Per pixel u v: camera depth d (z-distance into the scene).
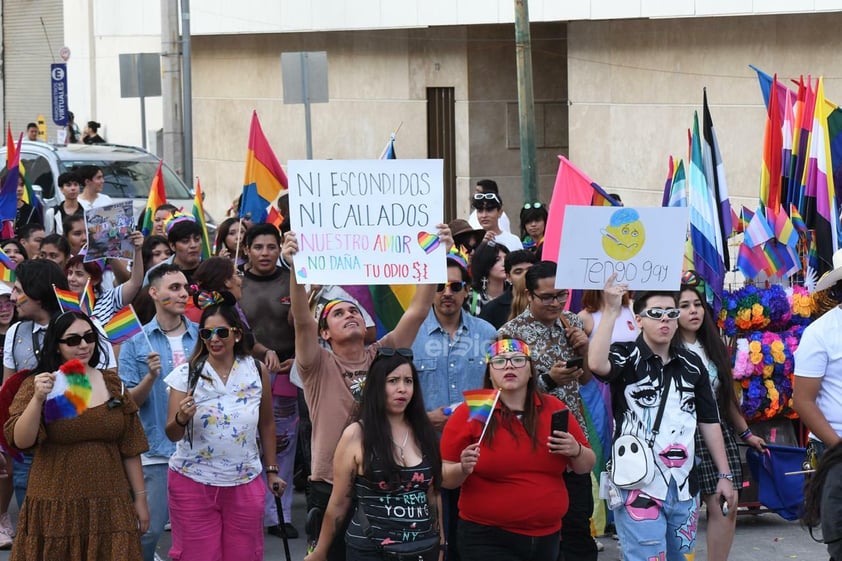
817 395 7.73
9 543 9.78
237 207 18.97
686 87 22.56
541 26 27.02
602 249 7.74
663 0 21.81
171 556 7.93
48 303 8.80
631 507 7.53
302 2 28.84
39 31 39.59
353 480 6.86
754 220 10.02
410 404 6.91
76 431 7.34
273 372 9.76
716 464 8.00
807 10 19.55
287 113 31.23
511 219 27.81
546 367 8.30
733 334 9.84
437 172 7.64
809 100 11.32
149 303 9.74
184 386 7.87
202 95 34.03
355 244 7.63
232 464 7.84
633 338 9.04
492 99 27.47
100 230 10.38
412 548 6.78
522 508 7.11
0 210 14.30
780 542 9.62
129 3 34.84
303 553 9.66
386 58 28.81
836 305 7.90
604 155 24.64
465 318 8.44
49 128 39.59
